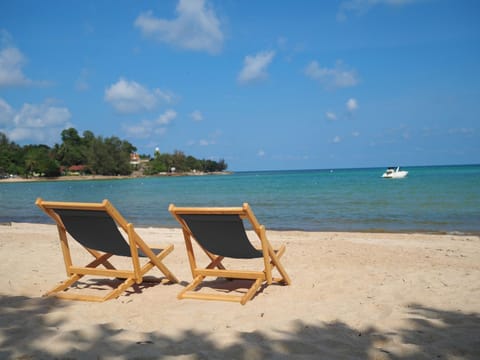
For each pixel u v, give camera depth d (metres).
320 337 3.42
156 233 12.26
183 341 3.32
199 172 190.12
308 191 36.53
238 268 6.88
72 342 3.27
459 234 12.04
